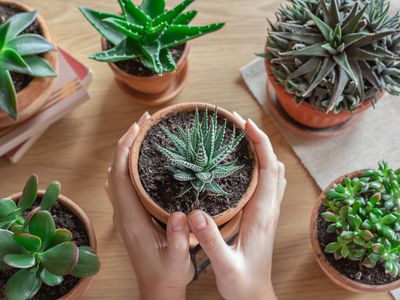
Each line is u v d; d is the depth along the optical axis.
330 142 0.49
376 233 0.40
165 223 0.37
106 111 0.50
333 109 0.42
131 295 0.45
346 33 0.41
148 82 0.45
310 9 0.44
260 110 0.50
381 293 0.45
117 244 0.46
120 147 0.38
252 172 0.37
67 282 0.38
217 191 0.34
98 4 0.52
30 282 0.35
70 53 0.51
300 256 0.46
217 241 0.34
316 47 0.41
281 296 0.45
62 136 0.49
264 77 0.51
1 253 0.35
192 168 0.33
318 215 0.43
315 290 0.45
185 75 0.50
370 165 0.48
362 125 0.49
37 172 0.48
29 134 0.46
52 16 0.52
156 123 0.38
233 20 0.52
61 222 0.40
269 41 0.44
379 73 0.42
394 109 0.50
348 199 0.40
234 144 0.35
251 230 0.38
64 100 0.47
